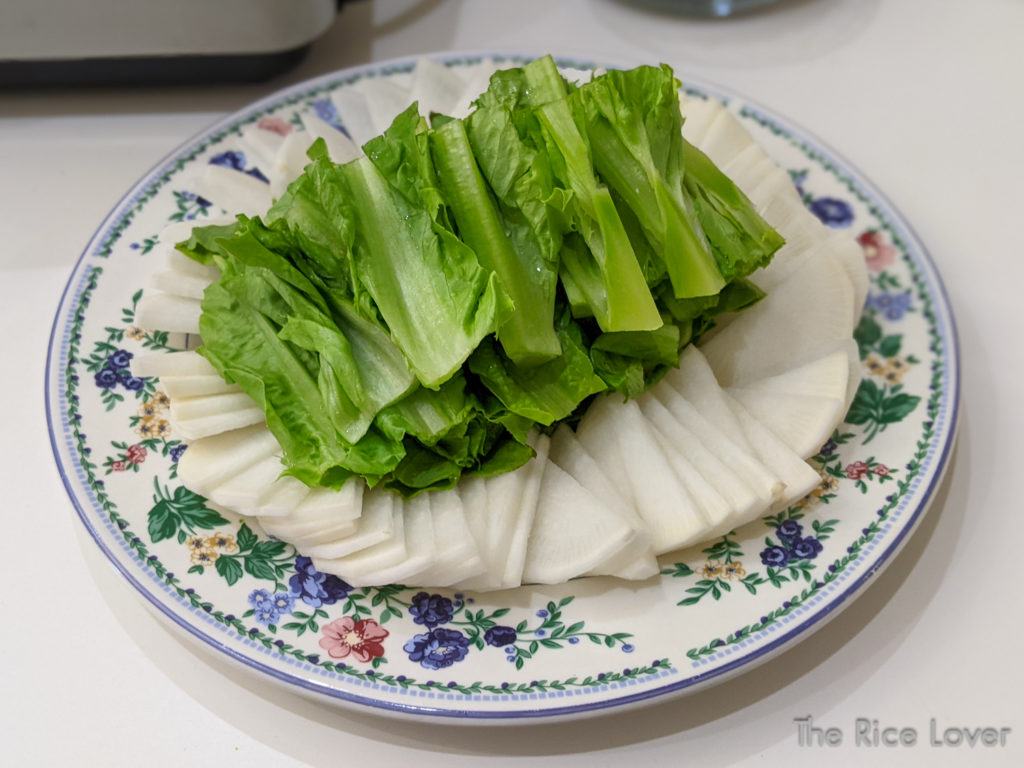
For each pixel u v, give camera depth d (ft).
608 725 0.95
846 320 1.11
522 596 0.95
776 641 0.89
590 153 0.95
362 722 0.95
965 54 1.70
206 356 0.97
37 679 0.96
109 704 0.95
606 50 1.68
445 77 1.31
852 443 1.07
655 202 0.96
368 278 0.92
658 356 1.02
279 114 1.38
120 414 1.06
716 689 0.97
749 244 1.02
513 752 0.93
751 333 1.12
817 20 1.77
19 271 1.32
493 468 0.96
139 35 1.40
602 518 0.93
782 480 0.98
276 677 0.86
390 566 0.91
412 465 0.95
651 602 0.94
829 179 1.33
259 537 0.97
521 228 0.95
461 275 0.91
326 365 0.93
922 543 1.10
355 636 0.90
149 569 0.93
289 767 0.92
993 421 1.21
